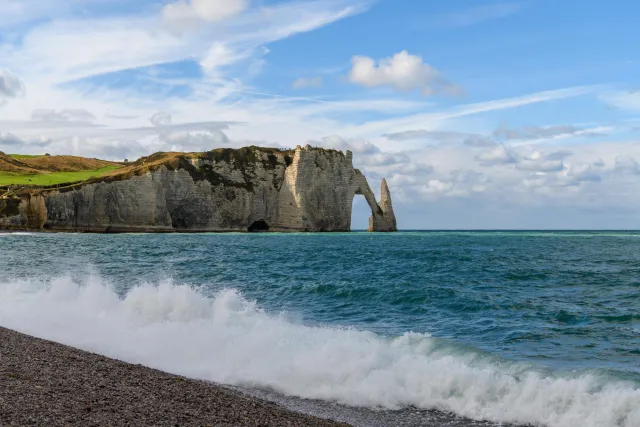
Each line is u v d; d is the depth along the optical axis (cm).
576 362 1369
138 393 988
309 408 1091
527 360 1390
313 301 2483
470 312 2173
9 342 1343
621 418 991
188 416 890
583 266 4491
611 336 1688
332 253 5844
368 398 1138
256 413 962
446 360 1330
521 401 1087
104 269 3769
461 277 3503
